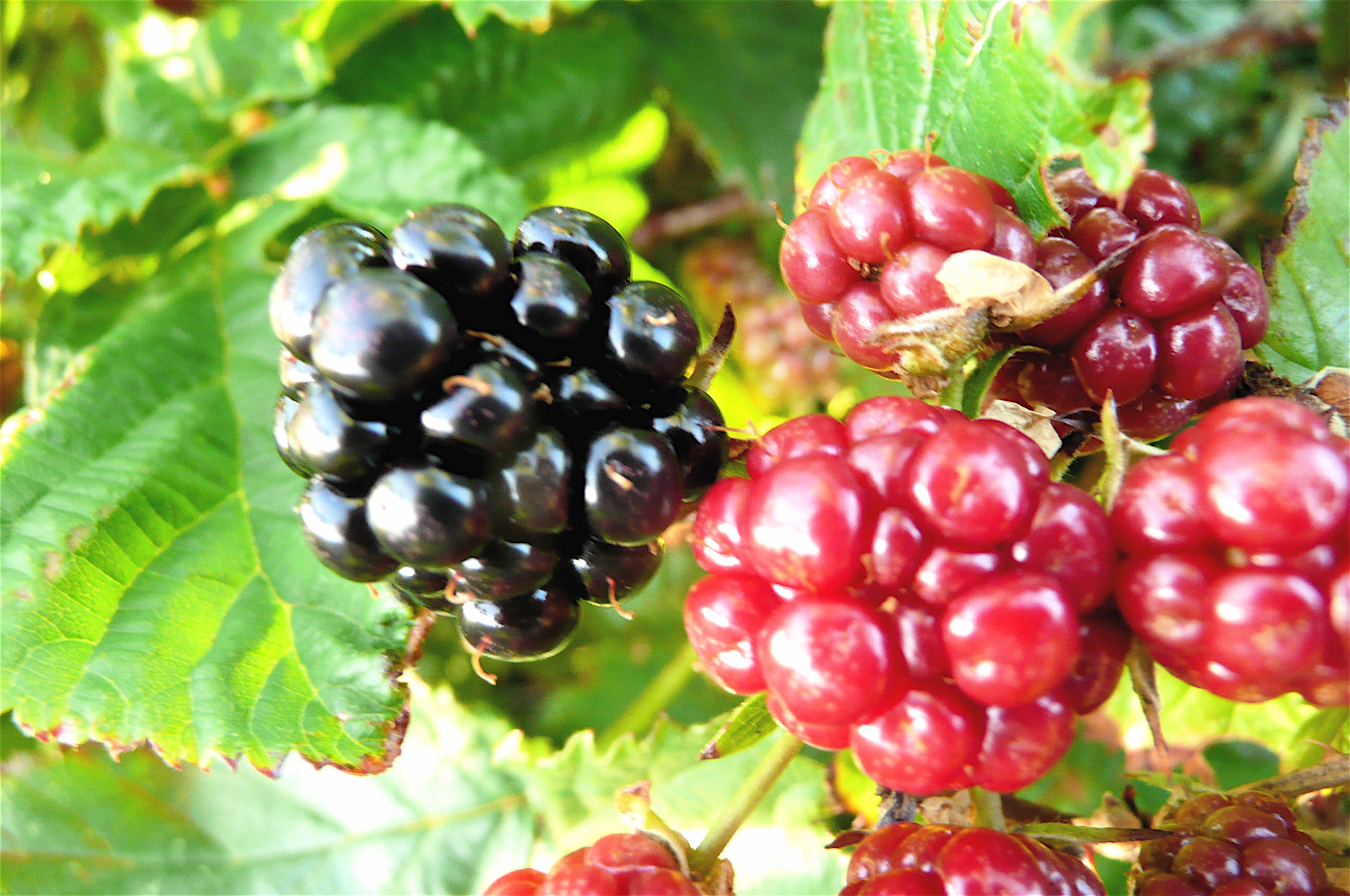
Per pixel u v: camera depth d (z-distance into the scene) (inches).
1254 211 6.4
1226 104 6.7
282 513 4.5
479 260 3.4
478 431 3.3
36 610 4.1
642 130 7.1
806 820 4.6
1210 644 3.1
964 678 3.2
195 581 4.3
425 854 4.9
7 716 5.0
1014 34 3.8
